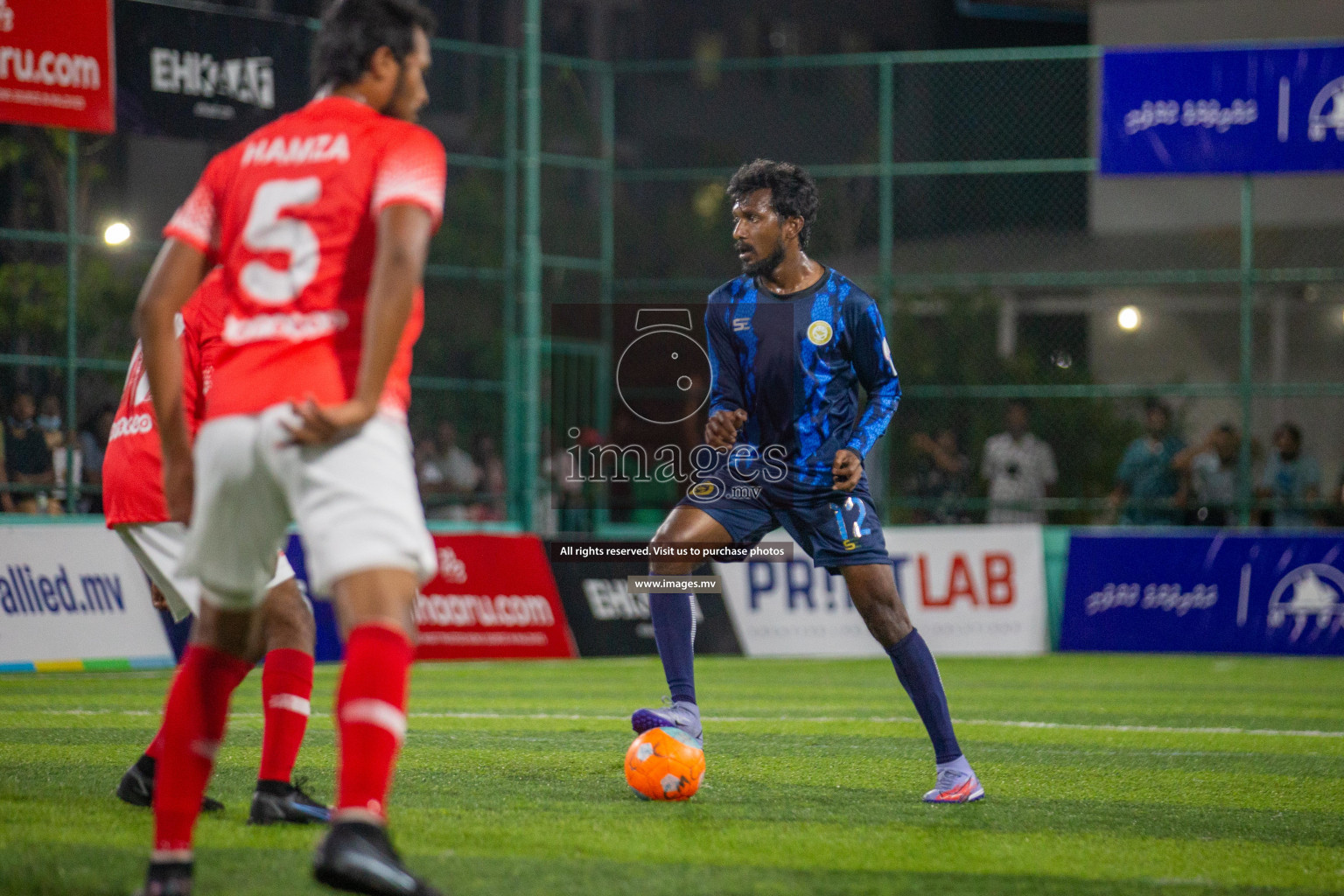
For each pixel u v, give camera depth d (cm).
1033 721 2469
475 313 4500
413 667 3619
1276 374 5916
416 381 4244
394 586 898
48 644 3228
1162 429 4497
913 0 9344
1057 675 3525
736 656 4016
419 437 4244
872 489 4616
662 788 1483
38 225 3897
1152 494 4478
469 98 4591
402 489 912
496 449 4362
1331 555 4150
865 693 2989
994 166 4525
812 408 1575
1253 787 1733
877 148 6234
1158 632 4209
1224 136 4334
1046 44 8912
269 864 1112
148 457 1431
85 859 1126
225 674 982
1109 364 5966
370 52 987
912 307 5159
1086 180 5391
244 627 987
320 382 909
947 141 5369
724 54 8844
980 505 4462
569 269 4659
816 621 4066
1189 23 6462
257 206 945
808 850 1241
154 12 3644
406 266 895
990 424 4709
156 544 1444
